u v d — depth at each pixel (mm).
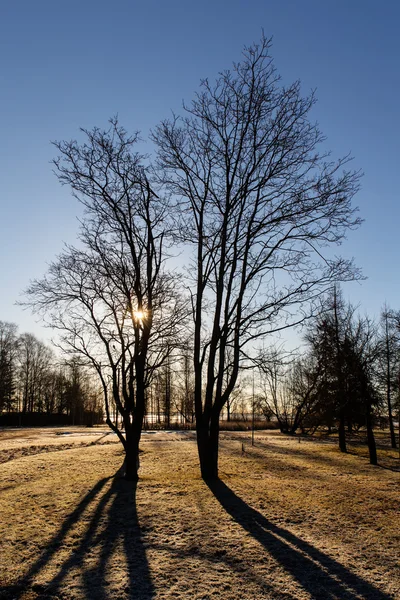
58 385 68562
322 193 14500
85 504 11188
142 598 6152
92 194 15078
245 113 15312
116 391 15273
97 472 16078
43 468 16984
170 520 9938
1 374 58188
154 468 17375
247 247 15375
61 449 26344
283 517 10414
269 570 7242
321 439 37438
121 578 6816
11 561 7441
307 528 9625
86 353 15406
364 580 6906
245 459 20875
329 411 27484
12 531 8992
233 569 7262
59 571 7055
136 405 14891
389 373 28625
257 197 15398
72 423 66500
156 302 16016
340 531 9453
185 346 16281
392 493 13430
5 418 62156
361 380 23156
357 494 13148
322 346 27812
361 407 25344
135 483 13875
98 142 14742
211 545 8375
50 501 11500
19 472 15961
